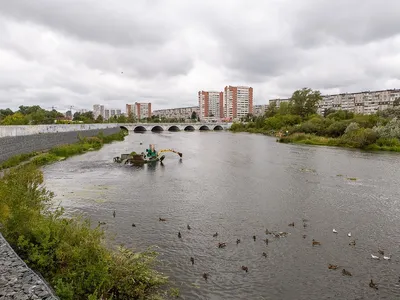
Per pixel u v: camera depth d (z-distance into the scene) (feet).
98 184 111.75
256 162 165.37
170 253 55.16
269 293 43.57
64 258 41.06
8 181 63.31
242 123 604.08
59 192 98.63
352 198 91.91
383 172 132.46
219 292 43.62
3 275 36.06
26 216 47.83
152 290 43.27
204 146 264.52
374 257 53.78
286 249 57.06
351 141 239.71
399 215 76.69
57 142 229.86
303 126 339.98
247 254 55.06
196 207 83.10
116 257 45.27
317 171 136.05
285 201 88.99
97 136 300.20
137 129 646.33
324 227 68.39
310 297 42.73
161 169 145.59
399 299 42.32
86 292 37.73
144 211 79.51
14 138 160.04
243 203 87.04
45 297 31.94
